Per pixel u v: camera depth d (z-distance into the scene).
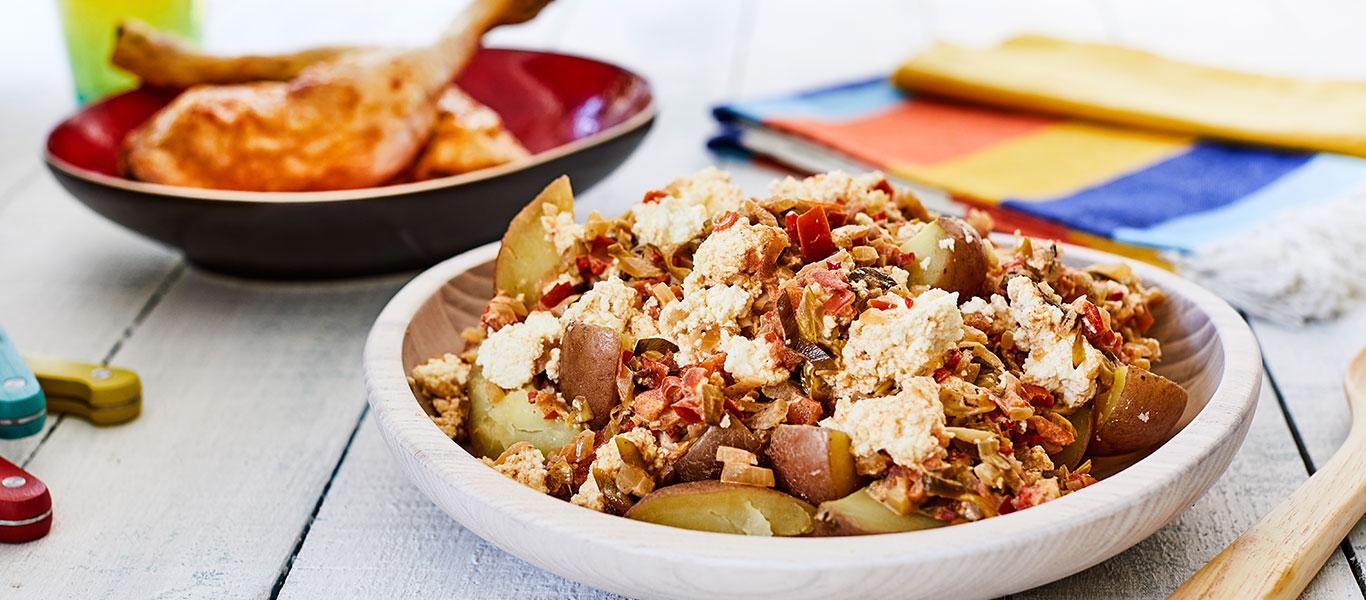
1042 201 1.01
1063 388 0.67
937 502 0.63
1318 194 1.01
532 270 0.75
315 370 0.87
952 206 1.03
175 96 1.09
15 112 1.34
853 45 1.51
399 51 0.98
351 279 0.98
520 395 0.70
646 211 0.74
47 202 1.12
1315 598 0.67
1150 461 0.62
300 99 0.95
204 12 1.35
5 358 0.79
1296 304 0.90
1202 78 1.23
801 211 0.73
